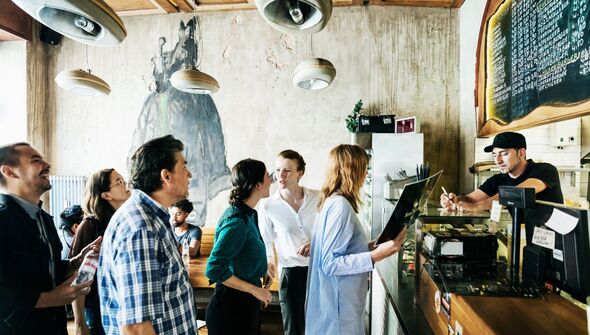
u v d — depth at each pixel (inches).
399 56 155.3
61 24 51.6
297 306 91.1
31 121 165.5
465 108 144.3
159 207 47.5
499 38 106.1
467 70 142.0
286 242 92.4
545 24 80.1
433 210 77.9
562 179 110.0
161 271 44.1
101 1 46.6
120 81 169.2
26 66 162.7
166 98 166.7
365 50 156.9
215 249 63.1
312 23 57.8
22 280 54.1
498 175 94.6
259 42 162.7
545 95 80.0
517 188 51.1
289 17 59.6
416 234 62.6
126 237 41.8
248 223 67.2
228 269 62.9
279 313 138.1
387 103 156.0
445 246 55.1
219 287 67.8
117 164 170.4
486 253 55.2
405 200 49.1
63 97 172.4
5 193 57.7
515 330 34.1
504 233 66.4
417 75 154.6
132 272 40.5
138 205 45.7
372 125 136.3
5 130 163.8
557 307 39.8
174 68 166.1
